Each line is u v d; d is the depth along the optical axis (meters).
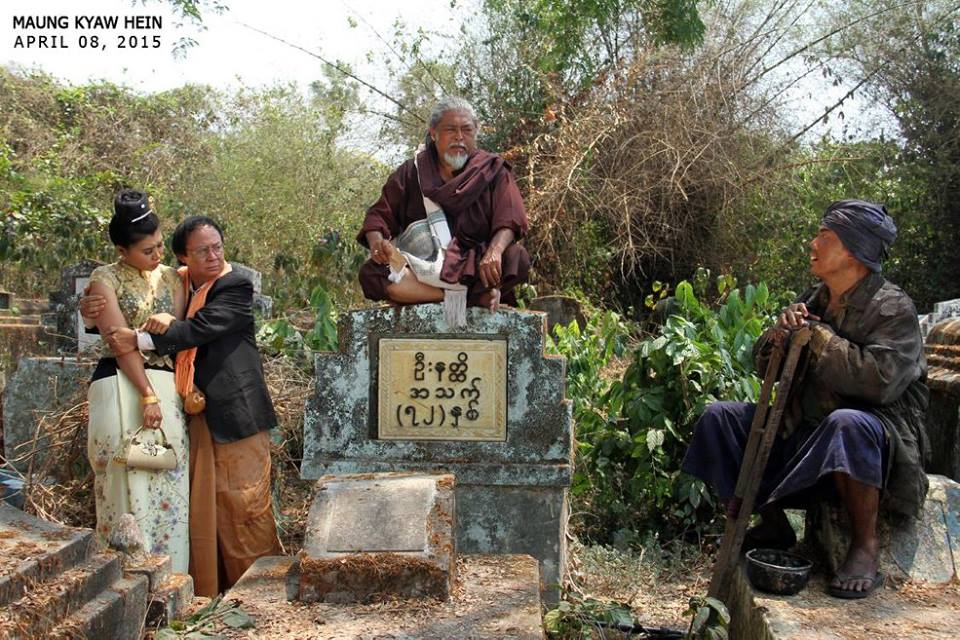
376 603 3.04
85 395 4.91
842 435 3.36
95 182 13.22
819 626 3.08
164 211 11.93
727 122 11.93
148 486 3.94
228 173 12.34
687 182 11.61
